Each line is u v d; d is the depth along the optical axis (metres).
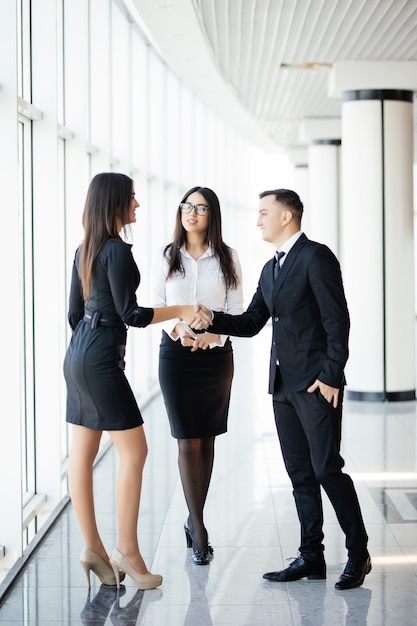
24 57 5.46
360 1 7.66
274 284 4.06
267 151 23.33
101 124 8.18
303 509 4.25
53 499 5.71
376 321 10.32
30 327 5.65
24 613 3.83
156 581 4.12
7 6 4.32
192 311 4.08
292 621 3.71
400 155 10.29
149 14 8.01
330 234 17.00
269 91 13.30
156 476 6.60
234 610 3.84
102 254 3.88
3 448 4.52
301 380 4.02
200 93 12.92
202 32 8.76
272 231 4.09
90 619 3.76
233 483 6.33
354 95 10.35
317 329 4.04
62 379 6.79
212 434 4.53
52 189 5.53
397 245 10.30
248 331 4.28
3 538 4.55
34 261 5.59
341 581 4.09
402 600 3.94
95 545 4.15
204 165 17.61
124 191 3.98
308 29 8.78
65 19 6.67
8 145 4.39
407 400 10.44
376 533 5.03
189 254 4.52
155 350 12.02
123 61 9.57
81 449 4.07
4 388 4.51
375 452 7.43
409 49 9.76
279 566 4.44
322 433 4.00
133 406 4.01
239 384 12.43
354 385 10.44
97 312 3.94
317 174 16.98
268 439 8.13
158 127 12.16
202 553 4.48
